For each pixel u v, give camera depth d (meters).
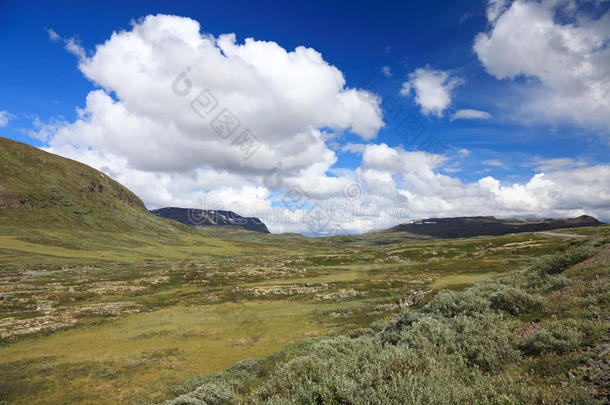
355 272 81.56
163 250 166.88
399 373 5.55
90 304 47.81
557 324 7.98
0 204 168.12
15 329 33.19
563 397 4.65
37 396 17.64
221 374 17.48
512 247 100.19
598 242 26.27
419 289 46.31
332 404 5.34
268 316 39.12
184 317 39.91
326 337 21.56
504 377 5.80
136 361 23.19
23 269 79.19
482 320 10.18
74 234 159.88
